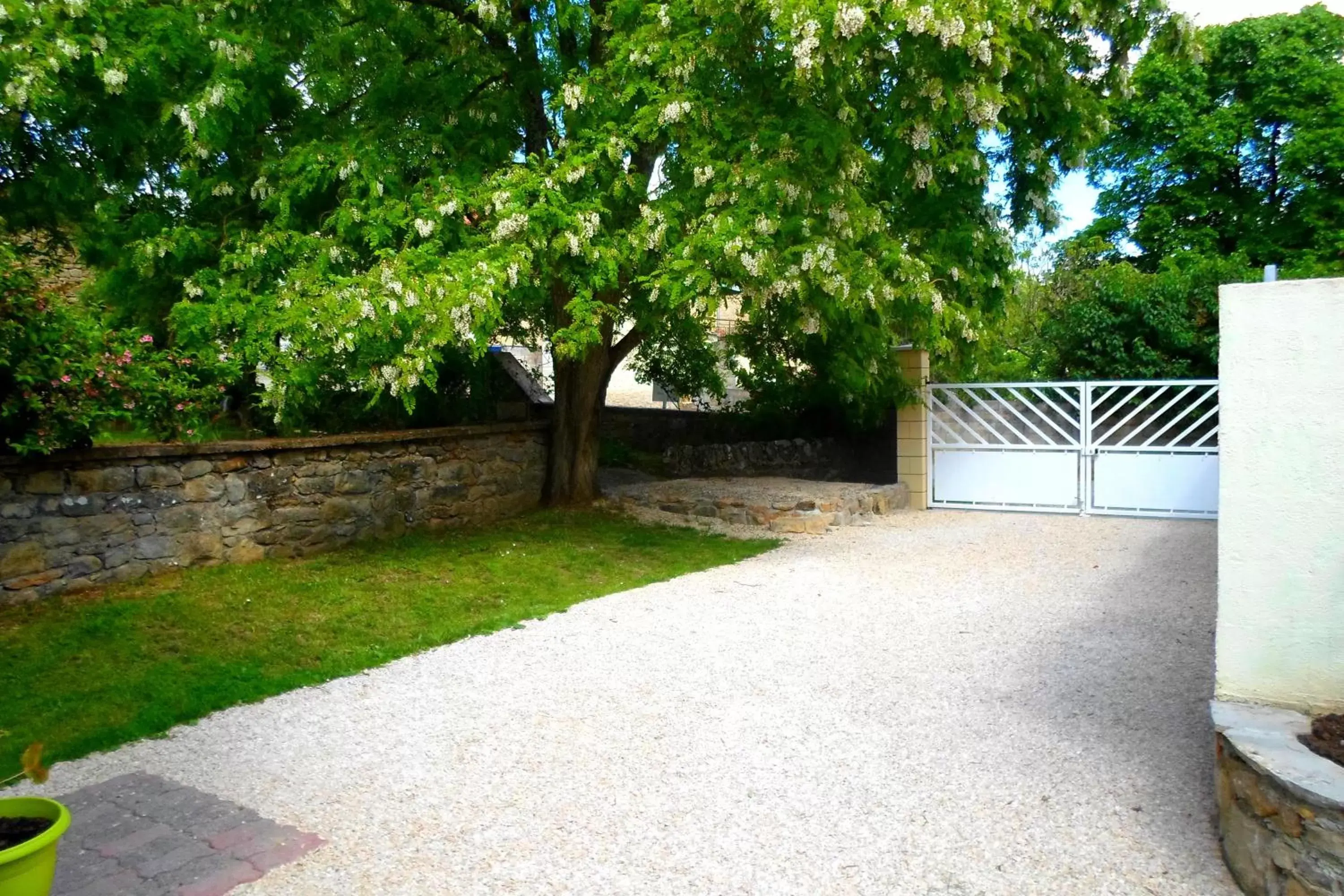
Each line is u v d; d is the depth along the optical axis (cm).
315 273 775
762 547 923
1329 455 329
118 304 908
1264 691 342
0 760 413
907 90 746
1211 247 1858
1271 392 337
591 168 794
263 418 938
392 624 633
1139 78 1894
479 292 711
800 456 1439
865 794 374
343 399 1004
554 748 427
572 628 634
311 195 855
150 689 498
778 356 1339
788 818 355
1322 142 1714
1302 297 330
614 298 956
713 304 778
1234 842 305
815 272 754
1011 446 1144
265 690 507
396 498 890
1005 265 1049
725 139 775
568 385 1076
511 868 322
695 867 321
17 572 614
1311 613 334
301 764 413
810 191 768
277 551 780
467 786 388
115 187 870
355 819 359
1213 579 752
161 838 342
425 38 944
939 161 828
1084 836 336
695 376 1453
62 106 711
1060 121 951
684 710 473
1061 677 514
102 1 728
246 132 825
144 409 695
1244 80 1881
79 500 649
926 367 1188
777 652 573
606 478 1296
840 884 309
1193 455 1059
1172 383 1070
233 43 761
